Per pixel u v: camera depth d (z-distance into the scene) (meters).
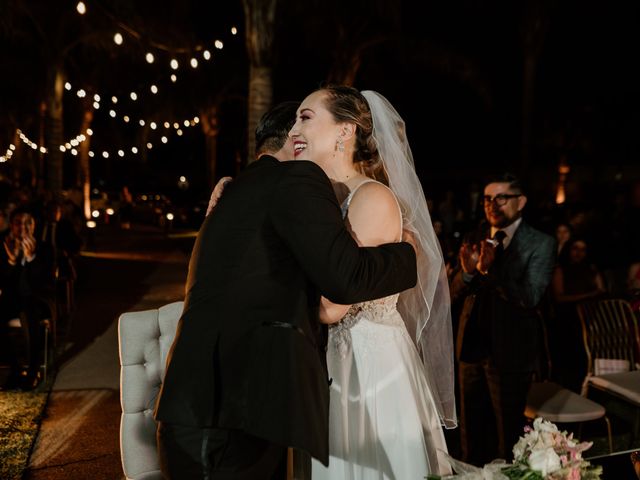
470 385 3.62
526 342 3.39
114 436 4.38
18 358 6.11
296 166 1.87
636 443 4.48
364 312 2.41
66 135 22.72
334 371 2.41
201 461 1.80
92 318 8.03
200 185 36.69
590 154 25.45
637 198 9.35
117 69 19.06
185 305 1.89
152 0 13.83
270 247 1.84
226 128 28.50
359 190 2.25
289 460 2.33
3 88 20.03
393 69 15.39
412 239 2.62
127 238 19.30
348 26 13.27
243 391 1.79
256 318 1.80
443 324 2.86
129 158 37.06
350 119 2.26
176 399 1.79
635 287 6.01
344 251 1.77
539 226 9.59
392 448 2.37
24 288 5.46
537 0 14.49
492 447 3.87
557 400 3.86
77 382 5.55
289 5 12.44
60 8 15.21
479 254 3.39
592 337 4.71
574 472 1.90
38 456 4.06
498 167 26.89
